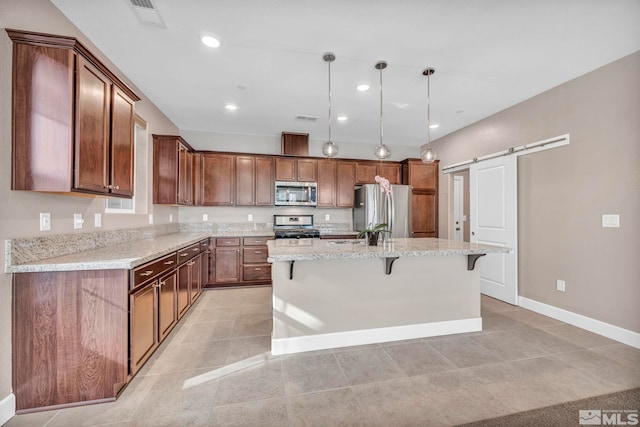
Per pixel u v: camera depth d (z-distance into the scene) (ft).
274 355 7.39
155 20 6.58
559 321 9.57
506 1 5.89
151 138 11.32
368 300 8.10
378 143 17.69
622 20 6.48
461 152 14.52
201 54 8.01
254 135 16.03
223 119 13.51
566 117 9.44
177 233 14.08
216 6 6.11
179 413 5.22
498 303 11.52
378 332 8.16
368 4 6.01
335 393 5.80
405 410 5.31
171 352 7.48
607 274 8.29
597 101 8.55
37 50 5.27
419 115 12.74
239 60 8.32
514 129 11.41
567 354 7.36
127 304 5.74
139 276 6.15
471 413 5.22
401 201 15.25
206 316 10.09
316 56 8.07
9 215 5.11
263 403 5.49
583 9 6.13
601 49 7.62
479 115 12.67
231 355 7.36
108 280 5.66
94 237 7.48
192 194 14.14
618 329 8.05
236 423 4.98
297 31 6.95
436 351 7.58
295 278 7.60
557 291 9.72
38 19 5.71
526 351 7.54
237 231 15.56
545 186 10.11
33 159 5.24
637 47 7.52
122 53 7.97
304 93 10.54
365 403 5.50
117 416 5.16
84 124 5.67
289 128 14.89
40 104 5.27
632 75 7.76
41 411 5.34
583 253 8.91
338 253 6.60
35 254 5.59
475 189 13.28
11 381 5.22
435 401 5.56
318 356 7.34
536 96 10.49
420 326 8.48
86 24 6.73
